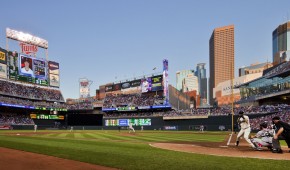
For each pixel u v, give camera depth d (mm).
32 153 15125
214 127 63094
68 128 81312
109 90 92812
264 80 64750
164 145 20234
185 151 15484
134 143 22375
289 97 61469
